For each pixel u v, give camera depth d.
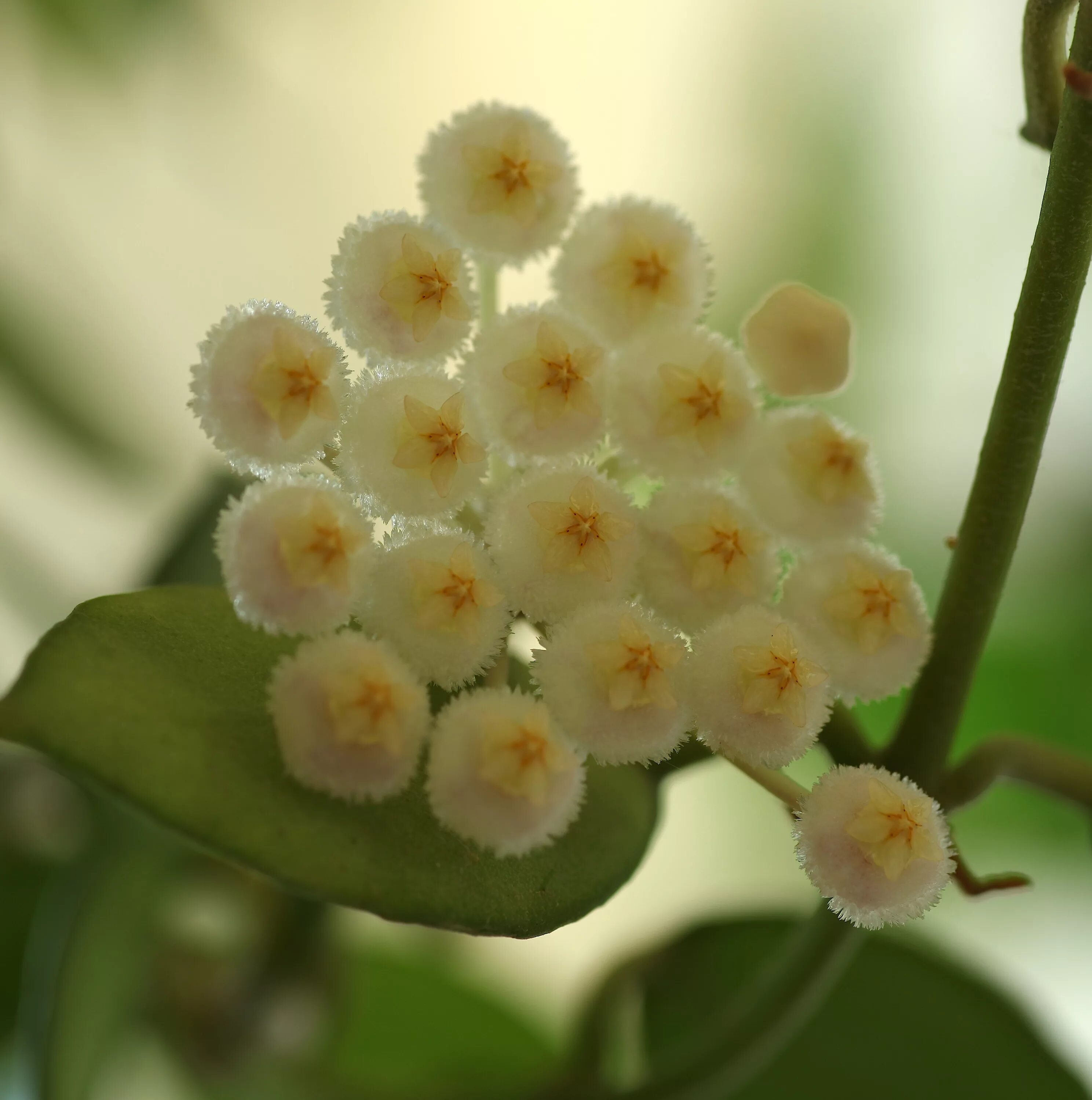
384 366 0.22
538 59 0.35
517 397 0.22
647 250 0.22
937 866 0.21
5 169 0.31
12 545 0.30
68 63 0.30
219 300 0.35
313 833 0.21
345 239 0.22
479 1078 0.27
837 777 0.21
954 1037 0.26
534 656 0.21
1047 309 0.22
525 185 0.22
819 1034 0.26
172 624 0.22
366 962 0.27
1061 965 0.32
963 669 0.22
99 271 0.33
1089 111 0.21
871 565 0.22
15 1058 0.26
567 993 0.35
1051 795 0.22
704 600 0.22
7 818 0.26
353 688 0.21
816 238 0.31
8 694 0.21
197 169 0.34
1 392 0.31
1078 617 0.28
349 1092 0.25
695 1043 0.23
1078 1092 0.25
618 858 0.22
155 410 0.34
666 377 0.22
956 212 0.31
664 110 0.35
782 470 0.22
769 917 0.26
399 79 0.35
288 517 0.21
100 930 0.25
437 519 0.21
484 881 0.21
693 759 0.22
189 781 0.21
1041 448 0.22
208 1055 0.25
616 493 0.22
